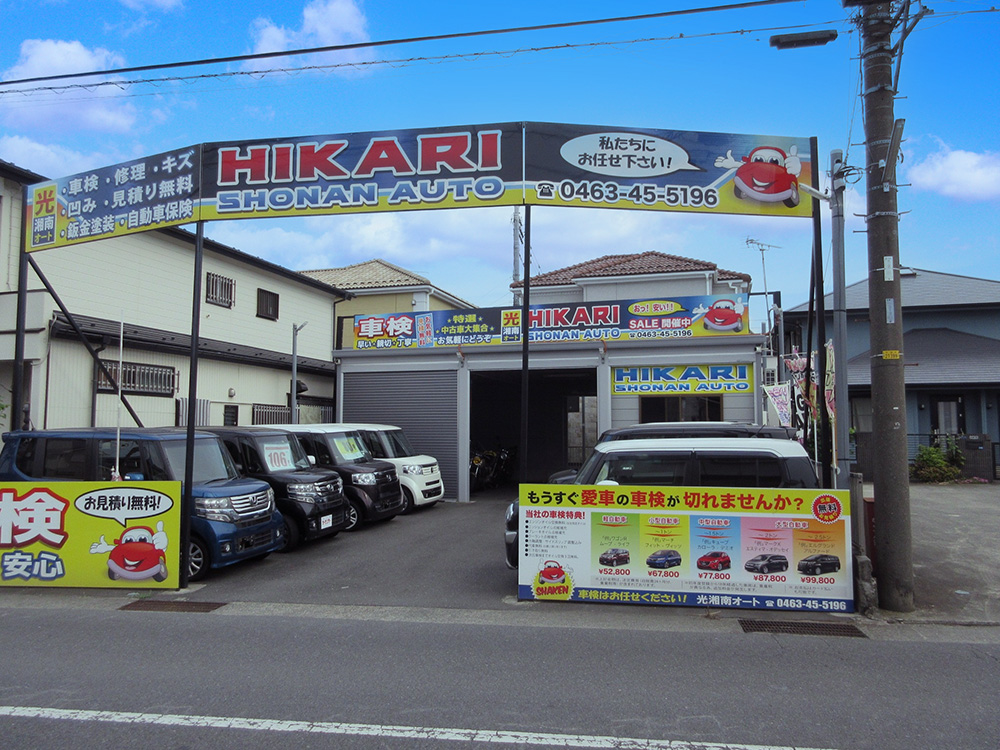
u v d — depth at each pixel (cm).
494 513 1438
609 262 2666
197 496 877
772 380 1769
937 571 847
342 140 862
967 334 2297
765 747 397
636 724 429
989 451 1855
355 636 624
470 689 488
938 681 506
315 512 1062
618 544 736
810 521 705
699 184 819
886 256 731
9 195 1296
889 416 714
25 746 400
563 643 600
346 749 395
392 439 1481
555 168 820
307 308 2214
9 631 649
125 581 816
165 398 1566
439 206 838
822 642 604
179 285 1661
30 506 831
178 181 900
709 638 615
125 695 479
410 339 1697
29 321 1285
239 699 471
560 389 2159
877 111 741
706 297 1541
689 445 766
